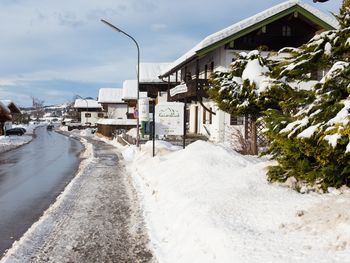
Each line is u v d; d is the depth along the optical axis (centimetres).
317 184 728
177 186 980
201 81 2416
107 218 859
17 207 1012
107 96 7844
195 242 580
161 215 821
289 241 496
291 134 676
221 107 1425
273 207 656
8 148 3356
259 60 1383
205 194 802
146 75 4459
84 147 3581
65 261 603
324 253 444
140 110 2328
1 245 700
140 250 647
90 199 1071
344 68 674
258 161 1241
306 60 775
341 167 673
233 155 1248
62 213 909
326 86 696
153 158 1633
